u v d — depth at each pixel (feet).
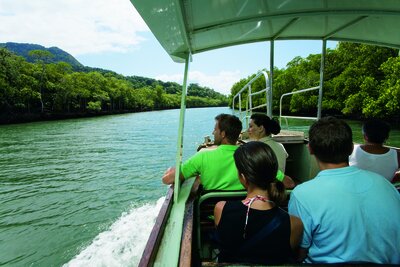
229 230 4.35
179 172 6.57
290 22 9.83
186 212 6.21
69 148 76.69
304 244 4.49
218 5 6.75
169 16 4.67
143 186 42.06
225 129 7.22
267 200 4.42
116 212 32.58
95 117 233.55
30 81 186.29
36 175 49.21
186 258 4.62
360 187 4.33
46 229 28.89
